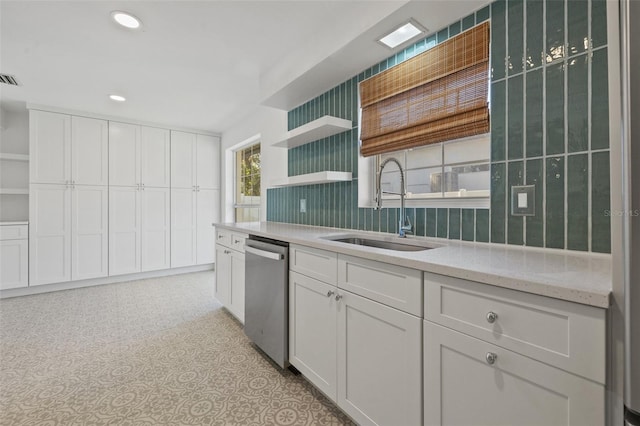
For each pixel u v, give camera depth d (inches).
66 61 98.0
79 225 148.2
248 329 87.8
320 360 61.2
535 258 42.9
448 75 63.9
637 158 23.2
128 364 78.7
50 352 84.9
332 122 84.7
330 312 58.5
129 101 135.0
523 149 52.5
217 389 68.1
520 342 32.0
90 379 71.7
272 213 131.1
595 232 45.3
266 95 104.7
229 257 106.1
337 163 94.1
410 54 72.1
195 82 114.7
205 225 187.3
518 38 53.3
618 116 24.8
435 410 40.2
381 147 79.4
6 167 145.1
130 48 90.7
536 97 51.0
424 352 41.4
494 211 56.6
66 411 60.3
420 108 69.6
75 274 147.2
